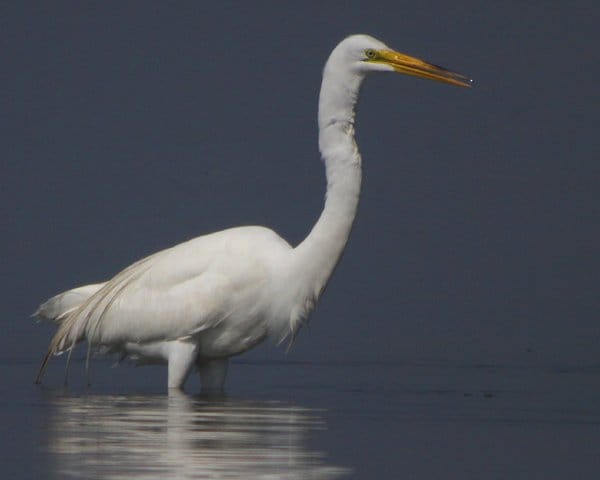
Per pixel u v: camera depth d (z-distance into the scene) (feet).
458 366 53.83
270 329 47.62
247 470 35.50
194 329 47.06
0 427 40.57
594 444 39.58
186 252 47.80
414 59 47.06
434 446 39.04
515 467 36.86
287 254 47.32
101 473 34.91
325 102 47.21
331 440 39.50
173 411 43.73
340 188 47.14
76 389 48.57
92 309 48.11
